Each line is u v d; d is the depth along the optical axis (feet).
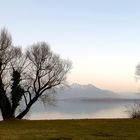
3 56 169.48
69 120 158.20
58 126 132.05
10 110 171.42
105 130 116.16
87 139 94.79
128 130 115.75
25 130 118.93
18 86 172.55
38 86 179.73
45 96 183.01
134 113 194.70
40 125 137.28
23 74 177.17
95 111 413.59
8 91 172.24
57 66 184.03
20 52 177.27
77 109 498.28
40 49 182.50
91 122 146.41
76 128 123.65
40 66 180.65
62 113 350.23
